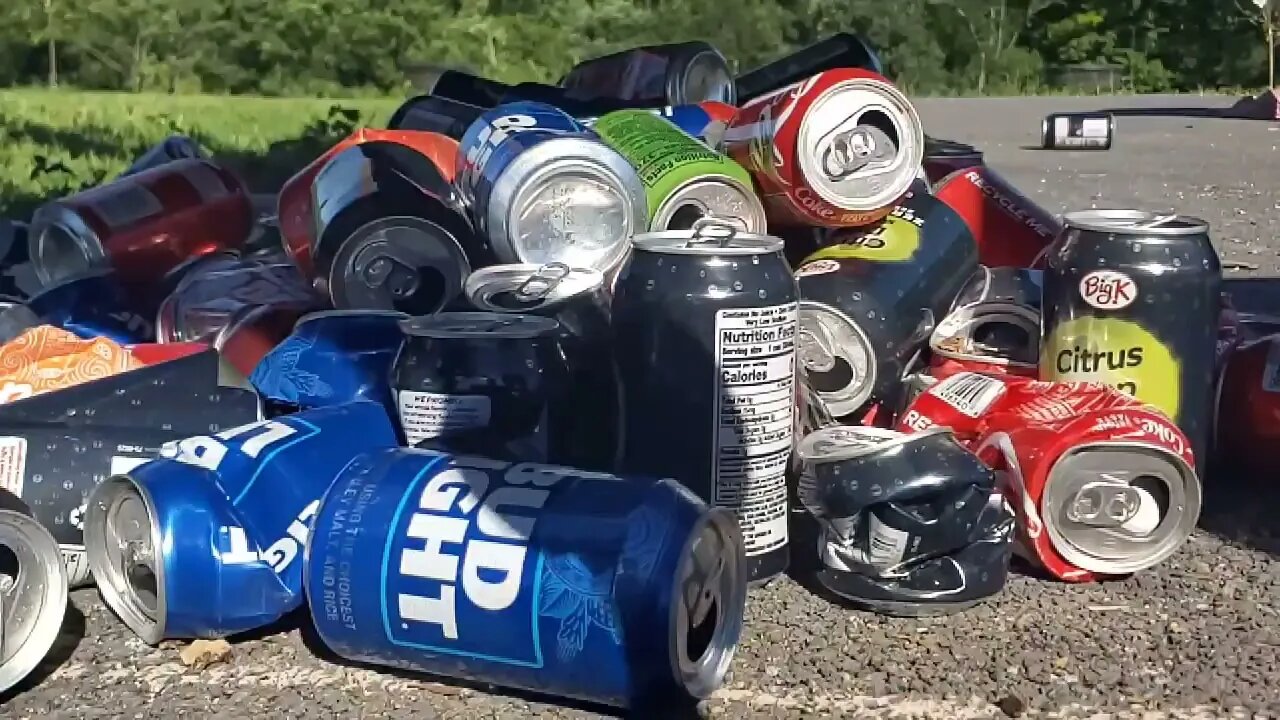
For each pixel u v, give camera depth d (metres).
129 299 0.76
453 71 0.96
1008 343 0.70
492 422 0.55
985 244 0.77
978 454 0.60
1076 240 0.63
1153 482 0.59
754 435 0.56
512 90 0.92
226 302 0.72
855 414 0.67
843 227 0.69
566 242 0.64
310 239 0.70
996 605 0.57
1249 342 0.70
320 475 0.54
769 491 0.57
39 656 0.50
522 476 0.50
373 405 0.58
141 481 0.52
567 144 0.63
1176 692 0.50
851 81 0.67
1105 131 2.38
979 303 0.70
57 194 1.39
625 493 0.48
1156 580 0.59
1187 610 0.56
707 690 0.49
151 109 2.63
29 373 0.62
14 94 3.04
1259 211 1.59
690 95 0.88
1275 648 0.53
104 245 0.78
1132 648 0.53
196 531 0.51
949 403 0.63
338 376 0.60
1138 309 0.62
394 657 0.50
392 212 0.67
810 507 0.56
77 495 0.56
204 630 0.52
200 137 2.00
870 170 0.67
